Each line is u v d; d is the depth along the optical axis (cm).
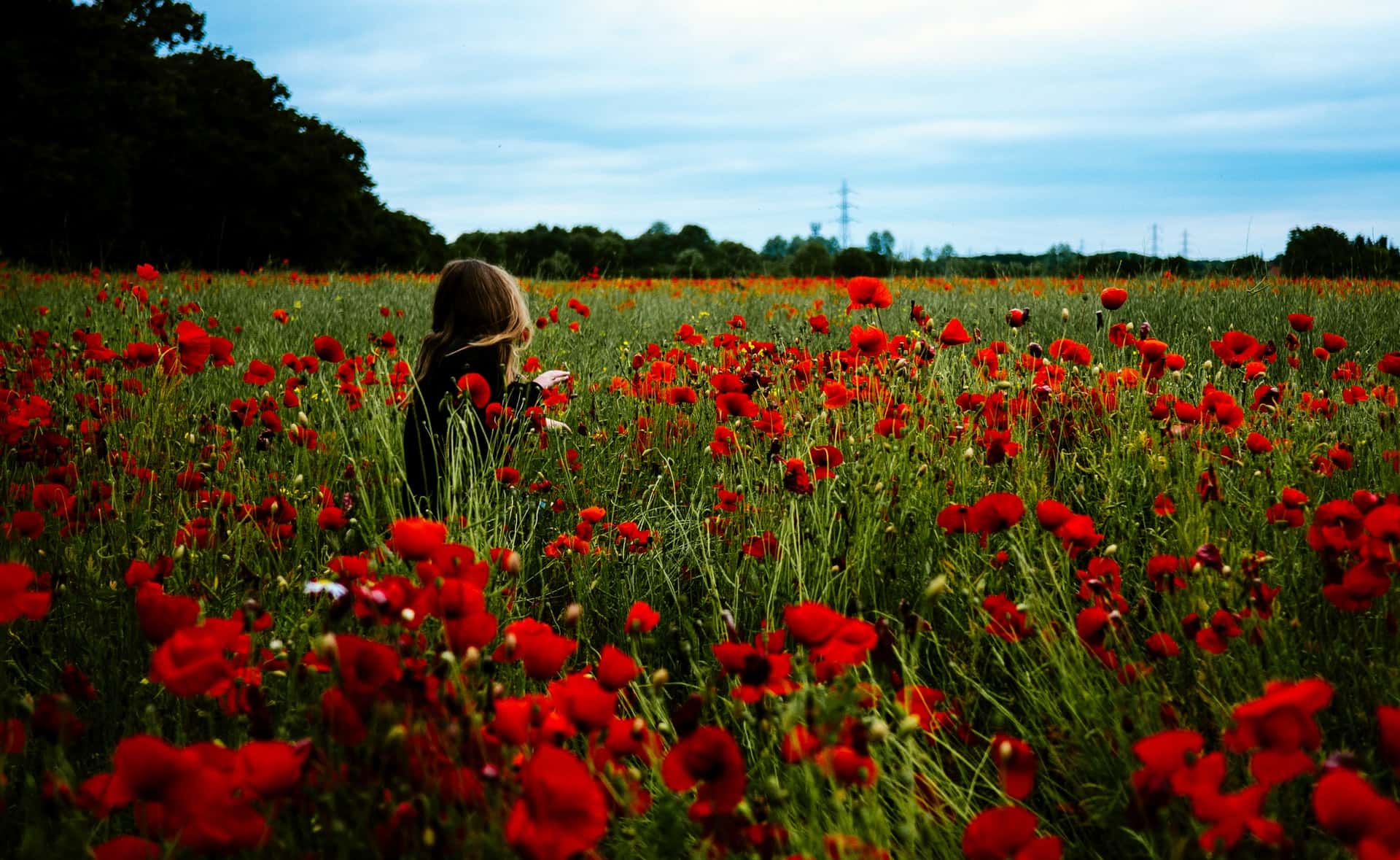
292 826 130
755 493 269
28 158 2711
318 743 124
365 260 4156
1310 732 106
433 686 128
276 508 230
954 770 172
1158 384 304
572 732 134
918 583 220
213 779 107
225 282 1223
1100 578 192
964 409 293
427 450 328
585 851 111
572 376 431
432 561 144
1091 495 267
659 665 225
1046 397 295
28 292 873
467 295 350
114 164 2898
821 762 122
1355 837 95
